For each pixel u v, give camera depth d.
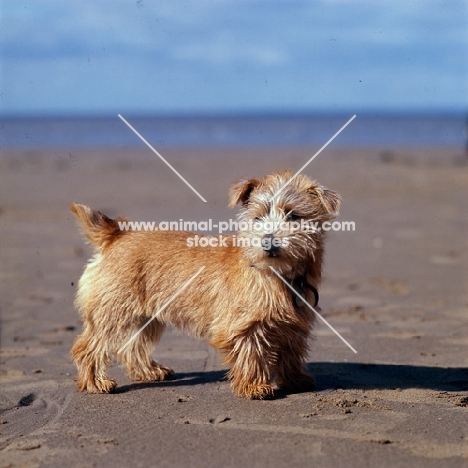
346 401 1.55
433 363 1.80
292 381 1.63
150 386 1.69
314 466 1.31
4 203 4.39
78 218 1.74
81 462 1.33
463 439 1.39
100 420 1.50
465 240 3.27
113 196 4.70
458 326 2.07
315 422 1.46
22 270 2.73
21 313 2.26
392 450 1.35
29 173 6.20
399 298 2.35
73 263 2.84
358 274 2.66
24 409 1.57
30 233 3.48
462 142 10.81
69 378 1.75
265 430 1.43
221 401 1.58
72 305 2.34
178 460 1.33
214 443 1.39
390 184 5.21
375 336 2.00
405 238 3.34
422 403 1.55
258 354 1.60
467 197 4.54
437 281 2.55
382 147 9.54
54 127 19.59
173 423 1.47
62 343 2.01
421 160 7.03
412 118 32.41
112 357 1.70
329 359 1.83
